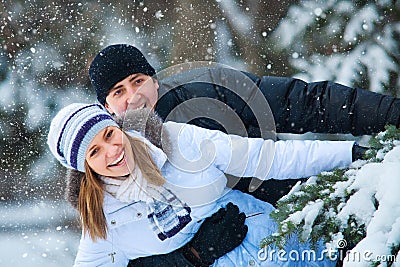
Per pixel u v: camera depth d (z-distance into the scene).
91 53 13.56
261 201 5.57
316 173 5.36
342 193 4.77
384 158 4.69
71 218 13.04
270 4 11.66
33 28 13.83
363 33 9.50
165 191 5.21
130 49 6.62
